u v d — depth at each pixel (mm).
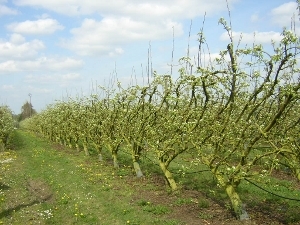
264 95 10008
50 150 32406
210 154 12078
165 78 14492
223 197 13602
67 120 31062
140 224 11211
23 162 25500
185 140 13406
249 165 10461
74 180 18016
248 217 10953
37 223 11992
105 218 12094
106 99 22484
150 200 13734
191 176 17156
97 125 22359
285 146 10742
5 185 17312
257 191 14219
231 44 9891
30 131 62875
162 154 14578
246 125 10156
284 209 12094
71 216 12625
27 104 99312
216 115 11633
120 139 19547
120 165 22078
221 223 10781
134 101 18156
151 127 15547
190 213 11922
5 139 33844
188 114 13062
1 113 39188
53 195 15930
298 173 11930
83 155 28062
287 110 11305
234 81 10078
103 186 16281
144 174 18766
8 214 12828
